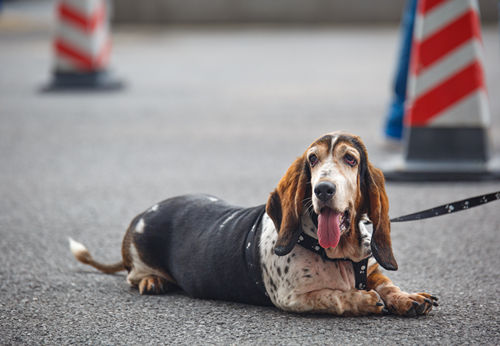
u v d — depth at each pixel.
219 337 5.27
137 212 9.12
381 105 16.42
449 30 10.13
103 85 18.70
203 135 13.73
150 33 32.38
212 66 22.83
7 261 7.29
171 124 14.77
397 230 8.20
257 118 15.23
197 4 35.25
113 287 6.50
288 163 11.55
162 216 6.33
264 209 5.85
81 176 10.97
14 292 6.39
